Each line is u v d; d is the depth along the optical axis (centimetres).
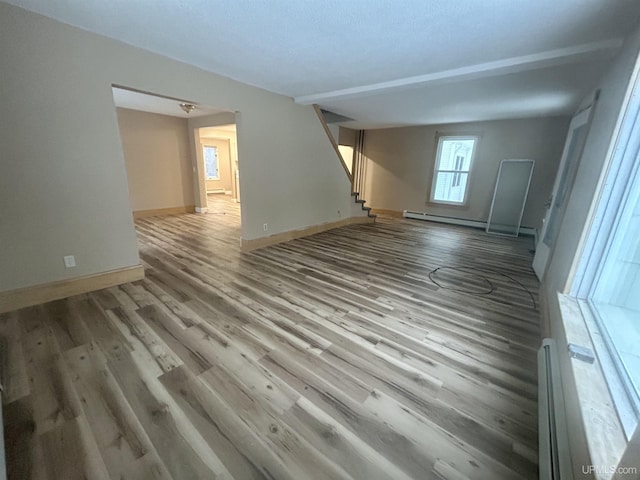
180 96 302
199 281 311
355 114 562
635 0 165
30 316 228
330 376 177
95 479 116
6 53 204
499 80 324
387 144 761
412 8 186
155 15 207
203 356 190
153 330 217
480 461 128
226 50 266
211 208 791
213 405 152
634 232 152
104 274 280
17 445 127
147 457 125
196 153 683
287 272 347
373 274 351
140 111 601
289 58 280
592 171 187
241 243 425
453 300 287
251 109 384
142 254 398
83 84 241
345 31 221
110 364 179
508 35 218
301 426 142
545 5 176
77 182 251
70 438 132
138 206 635
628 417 93
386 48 250
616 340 134
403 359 195
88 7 200
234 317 240
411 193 747
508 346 213
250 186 410
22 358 181
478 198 652
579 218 191
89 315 233
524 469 125
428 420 148
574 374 114
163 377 170
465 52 253
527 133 578
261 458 126
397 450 132
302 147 482
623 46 203
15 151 218
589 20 190
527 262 416
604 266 167
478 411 154
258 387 166
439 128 677
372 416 149
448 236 570
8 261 227
